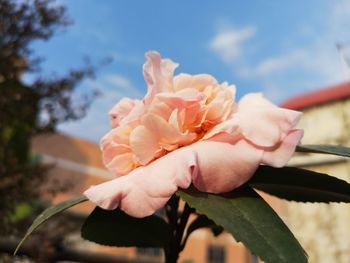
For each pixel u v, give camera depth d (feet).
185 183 0.40
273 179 0.55
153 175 0.42
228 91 0.48
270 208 0.41
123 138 0.49
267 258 0.36
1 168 2.16
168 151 0.46
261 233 0.38
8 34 2.36
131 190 0.41
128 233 0.57
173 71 0.52
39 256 2.07
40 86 2.42
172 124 0.45
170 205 0.55
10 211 2.14
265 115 0.44
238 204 0.41
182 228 0.55
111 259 2.32
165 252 0.56
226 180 0.41
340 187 0.54
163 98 0.46
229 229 0.37
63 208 0.47
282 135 0.43
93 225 0.56
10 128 2.50
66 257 2.21
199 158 0.42
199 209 0.40
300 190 0.58
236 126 0.42
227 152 0.42
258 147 0.42
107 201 0.41
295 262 0.36
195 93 0.46
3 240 2.02
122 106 0.55
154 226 0.56
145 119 0.45
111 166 0.47
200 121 0.46
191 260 0.88
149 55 0.50
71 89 2.52
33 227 0.45
